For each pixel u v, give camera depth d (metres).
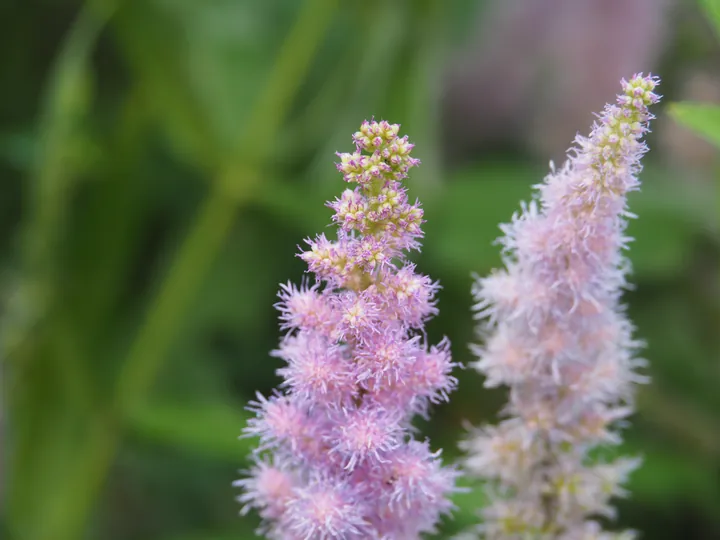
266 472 0.24
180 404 0.50
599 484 0.26
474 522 0.34
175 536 0.47
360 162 0.22
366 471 0.23
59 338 0.49
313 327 0.23
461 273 0.49
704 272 0.50
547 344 0.25
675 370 0.48
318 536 0.23
